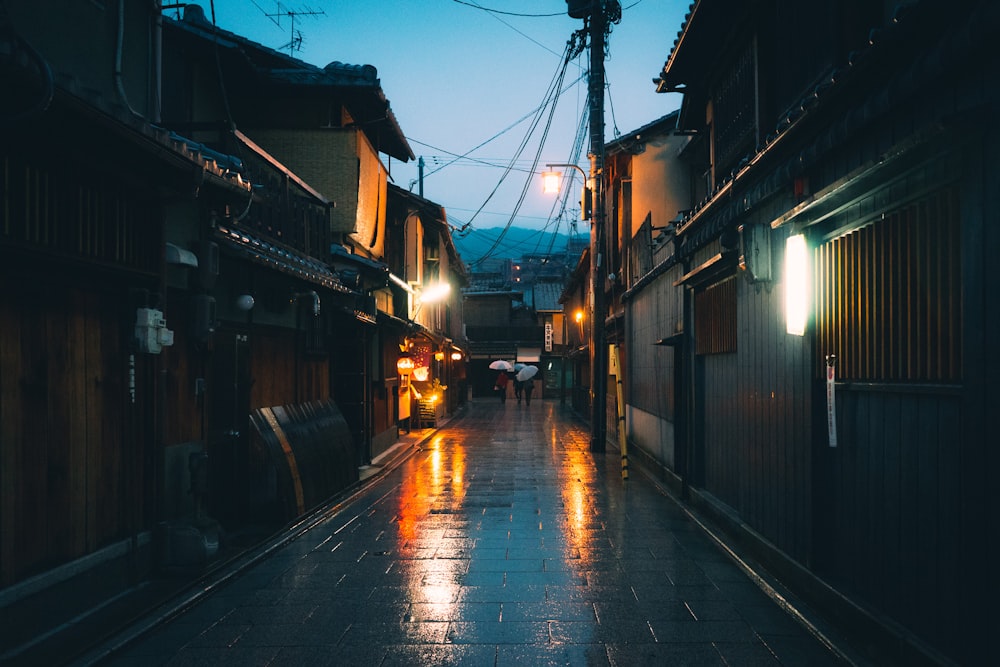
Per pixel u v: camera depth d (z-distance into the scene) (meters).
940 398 4.39
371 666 5.27
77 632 5.59
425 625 6.14
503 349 56.91
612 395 25.19
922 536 4.60
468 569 7.93
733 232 8.43
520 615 6.39
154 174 6.85
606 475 15.59
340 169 16.20
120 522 6.69
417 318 25.23
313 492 10.97
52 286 5.72
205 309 7.96
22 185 5.23
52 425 5.68
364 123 17.86
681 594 7.00
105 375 6.47
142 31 7.79
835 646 5.36
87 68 6.78
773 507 7.47
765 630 5.97
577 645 5.66
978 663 3.85
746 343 8.58
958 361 4.20
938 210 4.38
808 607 6.27
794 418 6.77
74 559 5.94
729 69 10.07
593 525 10.30
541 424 30.78
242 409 9.70
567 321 47.91
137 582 6.83
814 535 6.23
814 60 6.73
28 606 5.27
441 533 9.77
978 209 3.86
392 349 20.72
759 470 8.02
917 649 4.45
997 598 3.68
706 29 10.02
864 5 5.98
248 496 9.84
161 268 7.16
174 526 7.18
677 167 20.16
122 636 5.61
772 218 7.49
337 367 15.55
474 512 11.30
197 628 6.05
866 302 5.37
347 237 16.55
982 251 3.82
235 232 9.10
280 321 11.29
